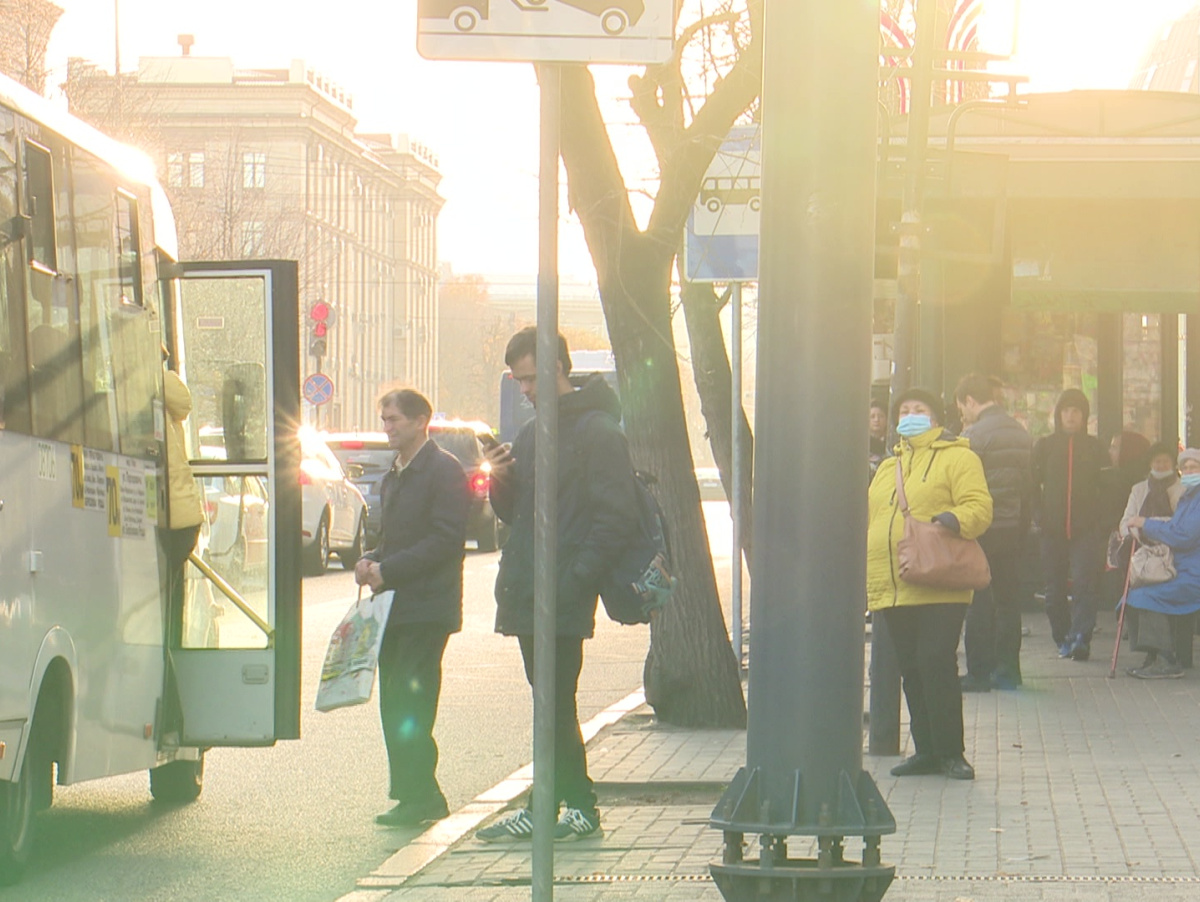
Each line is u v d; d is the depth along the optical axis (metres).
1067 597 18.66
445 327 147.75
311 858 9.45
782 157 6.37
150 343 10.35
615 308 13.54
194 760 11.17
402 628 10.22
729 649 13.74
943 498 11.20
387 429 10.26
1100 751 12.12
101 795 11.56
